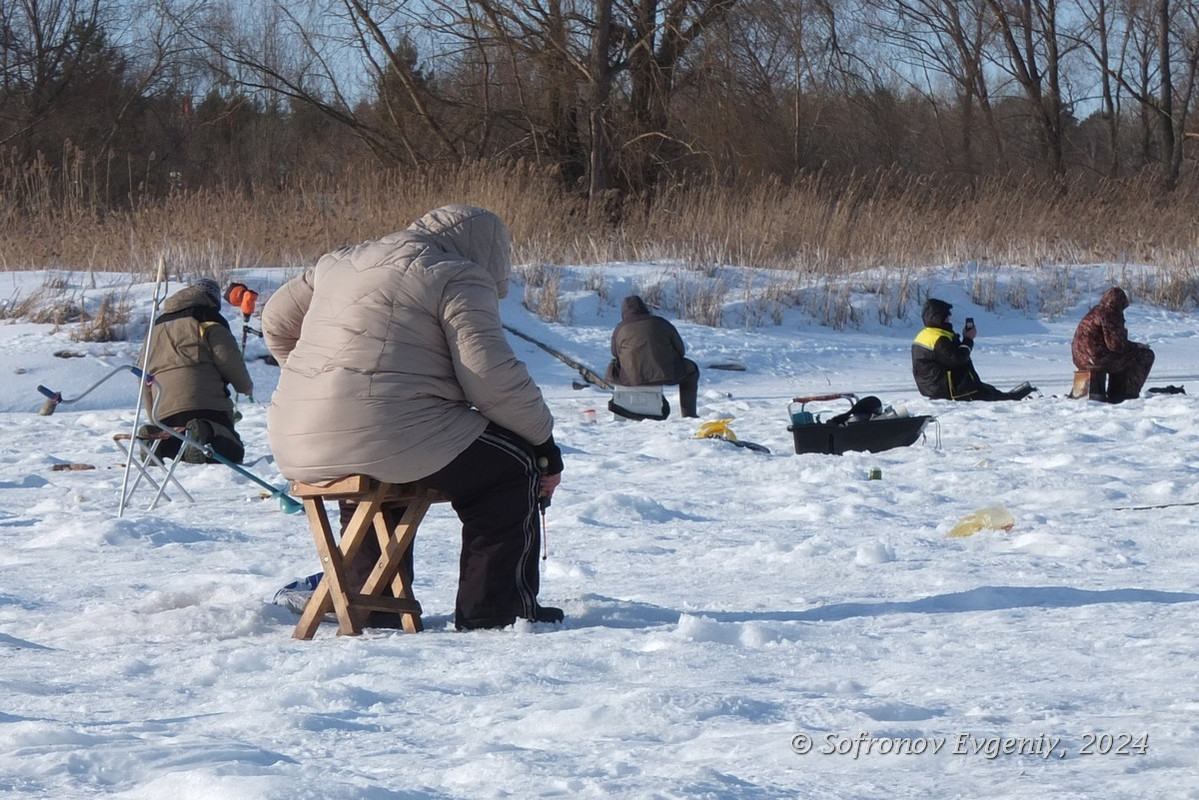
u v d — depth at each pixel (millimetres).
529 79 70625
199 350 22062
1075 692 7285
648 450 23766
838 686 7656
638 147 68500
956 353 32438
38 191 53438
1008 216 60531
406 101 72812
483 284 9820
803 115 78125
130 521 15250
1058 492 17672
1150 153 103125
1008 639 9023
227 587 11508
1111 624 9422
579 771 5863
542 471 10367
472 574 10141
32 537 15203
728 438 24906
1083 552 13242
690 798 5305
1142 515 15719
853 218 58188
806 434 23625
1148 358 32719
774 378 41812
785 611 10594
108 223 50062
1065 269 55812
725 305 49469
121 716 7391
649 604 11055
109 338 40156
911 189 62688
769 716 6902
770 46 67812
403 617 10289
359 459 9602
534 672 8273
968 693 7391
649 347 30297
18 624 10398
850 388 39094
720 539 14648
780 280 52125
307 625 9938
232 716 7211
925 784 5500
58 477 21500
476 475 9969
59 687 8180
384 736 6730
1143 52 95938
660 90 68000
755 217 56312
